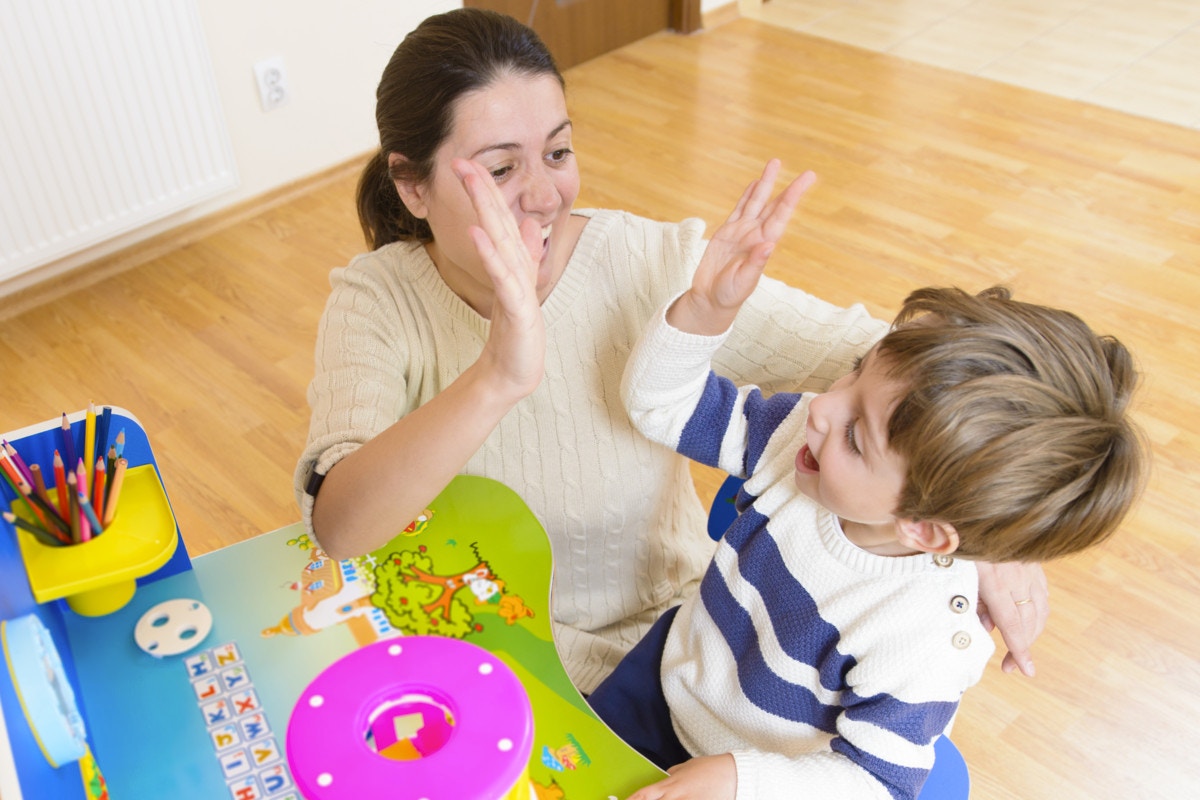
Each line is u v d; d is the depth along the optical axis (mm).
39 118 2299
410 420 835
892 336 752
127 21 2342
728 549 938
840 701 851
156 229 2703
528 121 916
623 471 1105
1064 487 675
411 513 864
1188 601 1854
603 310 1074
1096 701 1707
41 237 2410
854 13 4039
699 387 951
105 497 907
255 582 958
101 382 2287
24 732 634
